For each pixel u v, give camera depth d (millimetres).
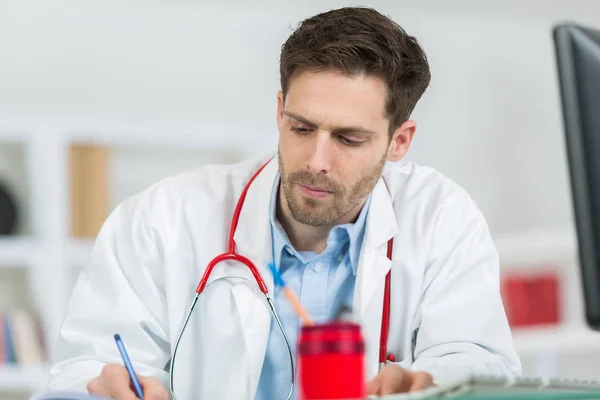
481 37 6176
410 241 2301
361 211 2266
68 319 2225
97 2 5578
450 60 6129
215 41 5773
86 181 5250
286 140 2029
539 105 6223
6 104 5430
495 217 6129
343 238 2252
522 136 6195
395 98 2062
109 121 5305
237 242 2271
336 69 1964
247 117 5781
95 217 5234
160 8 5684
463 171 6113
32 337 5012
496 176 6152
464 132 6129
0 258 5016
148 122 5383
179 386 2246
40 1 5504
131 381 1842
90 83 5566
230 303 2256
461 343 2154
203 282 2209
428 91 6094
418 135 6070
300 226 2227
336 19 2029
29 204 5297
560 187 6215
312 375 1522
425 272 2297
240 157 5660
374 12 2074
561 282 5824
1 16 5449
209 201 2352
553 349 5012
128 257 2270
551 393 1499
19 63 5465
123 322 2199
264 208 2275
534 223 6168
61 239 5090
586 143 1575
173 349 2221
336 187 2021
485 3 5910
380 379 1726
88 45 5570
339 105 1963
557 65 1614
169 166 5641
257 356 2197
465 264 2279
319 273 2260
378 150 2066
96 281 2264
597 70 1580
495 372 2045
